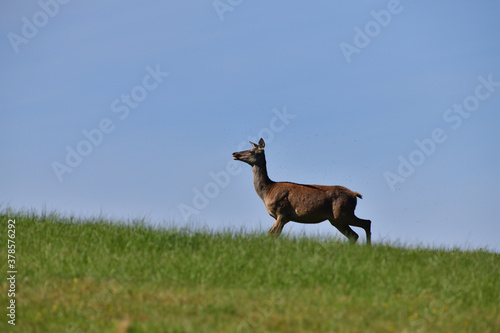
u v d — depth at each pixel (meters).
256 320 27.70
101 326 27.16
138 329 25.86
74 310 29.47
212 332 25.88
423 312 30.19
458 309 31.25
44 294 31.64
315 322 27.70
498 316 30.48
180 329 25.67
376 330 27.19
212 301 30.42
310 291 32.69
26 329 27.19
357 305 30.56
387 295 32.44
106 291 31.72
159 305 29.84
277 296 31.20
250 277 34.38
